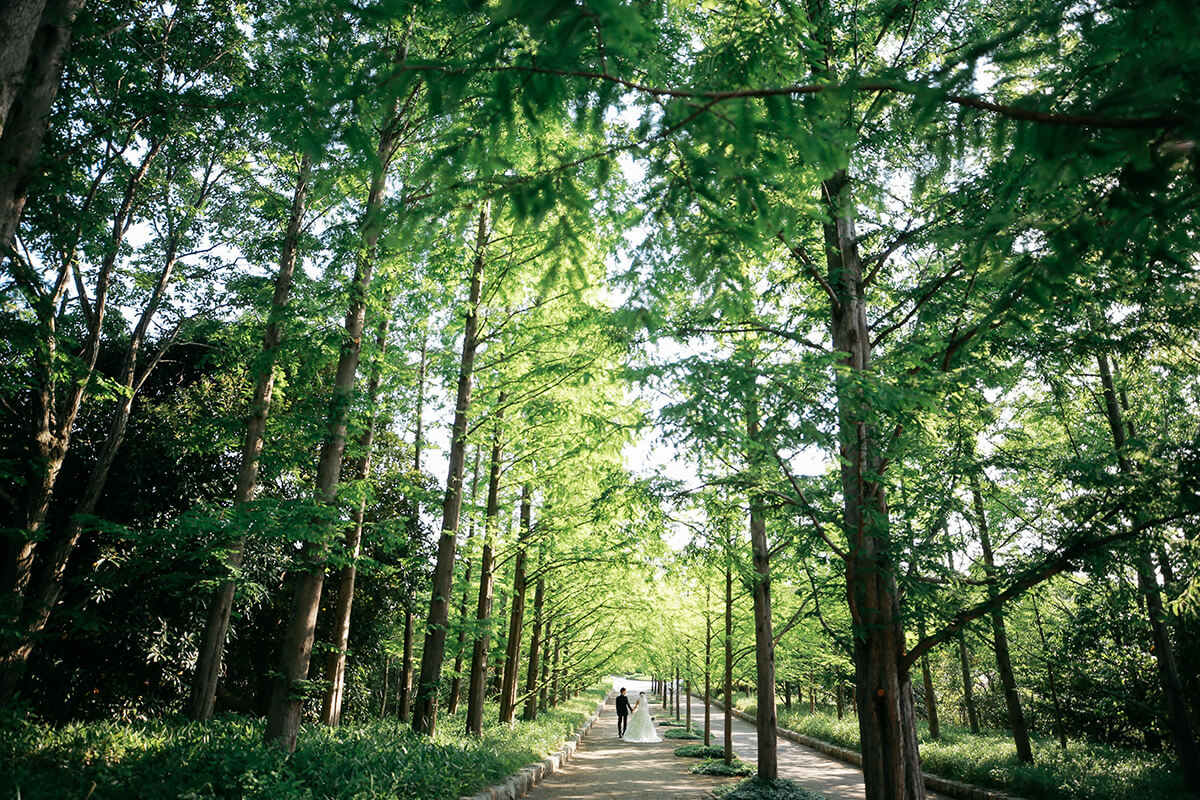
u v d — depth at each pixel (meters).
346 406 8.77
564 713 27.09
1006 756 13.01
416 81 2.46
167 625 13.36
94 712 12.71
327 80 2.44
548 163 2.86
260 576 13.93
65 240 10.32
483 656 13.82
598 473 11.88
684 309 7.59
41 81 4.99
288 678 7.89
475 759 9.60
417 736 10.48
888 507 7.41
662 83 2.79
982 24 6.35
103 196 11.91
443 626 11.53
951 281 7.34
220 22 11.31
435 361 12.69
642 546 12.30
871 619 6.64
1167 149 2.10
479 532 14.22
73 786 5.42
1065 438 13.20
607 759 17.44
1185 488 5.61
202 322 13.82
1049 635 14.36
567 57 2.24
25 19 4.57
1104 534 6.05
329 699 10.96
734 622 19.58
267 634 16.03
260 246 11.20
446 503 12.02
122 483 13.52
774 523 8.15
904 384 5.91
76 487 13.42
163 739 7.79
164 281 13.19
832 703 37.47
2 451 11.95
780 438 5.62
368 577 16.02
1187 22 1.89
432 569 15.70
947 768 13.21
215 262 14.06
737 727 31.14
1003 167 3.54
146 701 13.25
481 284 12.39
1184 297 4.16
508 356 12.20
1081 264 4.12
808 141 2.38
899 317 8.64
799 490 6.64
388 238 2.95
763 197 2.85
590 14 2.00
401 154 9.59
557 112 2.58
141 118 9.97
